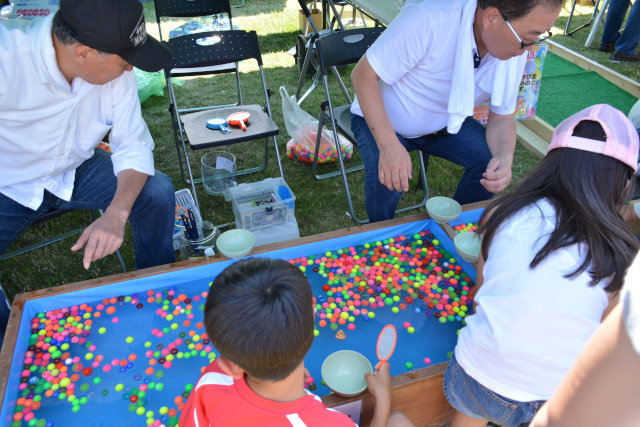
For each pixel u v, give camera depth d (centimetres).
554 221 119
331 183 328
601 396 58
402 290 214
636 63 489
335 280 217
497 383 132
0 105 176
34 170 197
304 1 339
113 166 208
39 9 311
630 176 121
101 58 164
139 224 212
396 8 355
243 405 106
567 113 402
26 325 184
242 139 273
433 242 239
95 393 170
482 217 144
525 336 121
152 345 188
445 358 186
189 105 422
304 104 423
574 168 118
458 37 198
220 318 100
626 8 488
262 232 257
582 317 116
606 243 114
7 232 199
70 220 287
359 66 223
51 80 175
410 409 168
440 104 229
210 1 385
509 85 221
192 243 250
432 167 345
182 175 316
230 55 289
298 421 105
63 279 247
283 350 99
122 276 200
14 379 163
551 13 166
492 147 229
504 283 125
